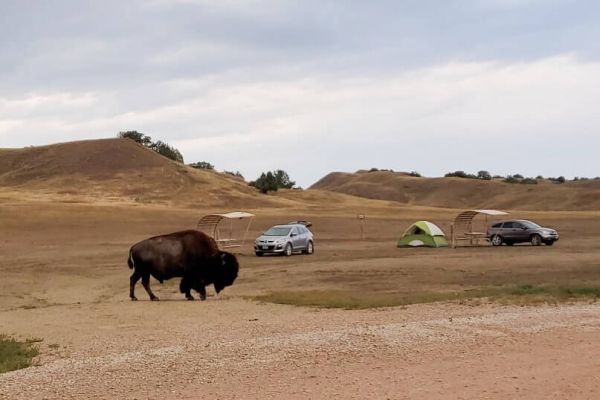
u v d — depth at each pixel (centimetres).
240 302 1986
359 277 2923
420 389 870
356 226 7219
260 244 4253
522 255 3984
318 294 2152
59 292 2644
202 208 9650
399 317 1538
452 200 18512
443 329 1312
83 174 11906
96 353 1215
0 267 3653
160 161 12688
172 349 1182
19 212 6875
